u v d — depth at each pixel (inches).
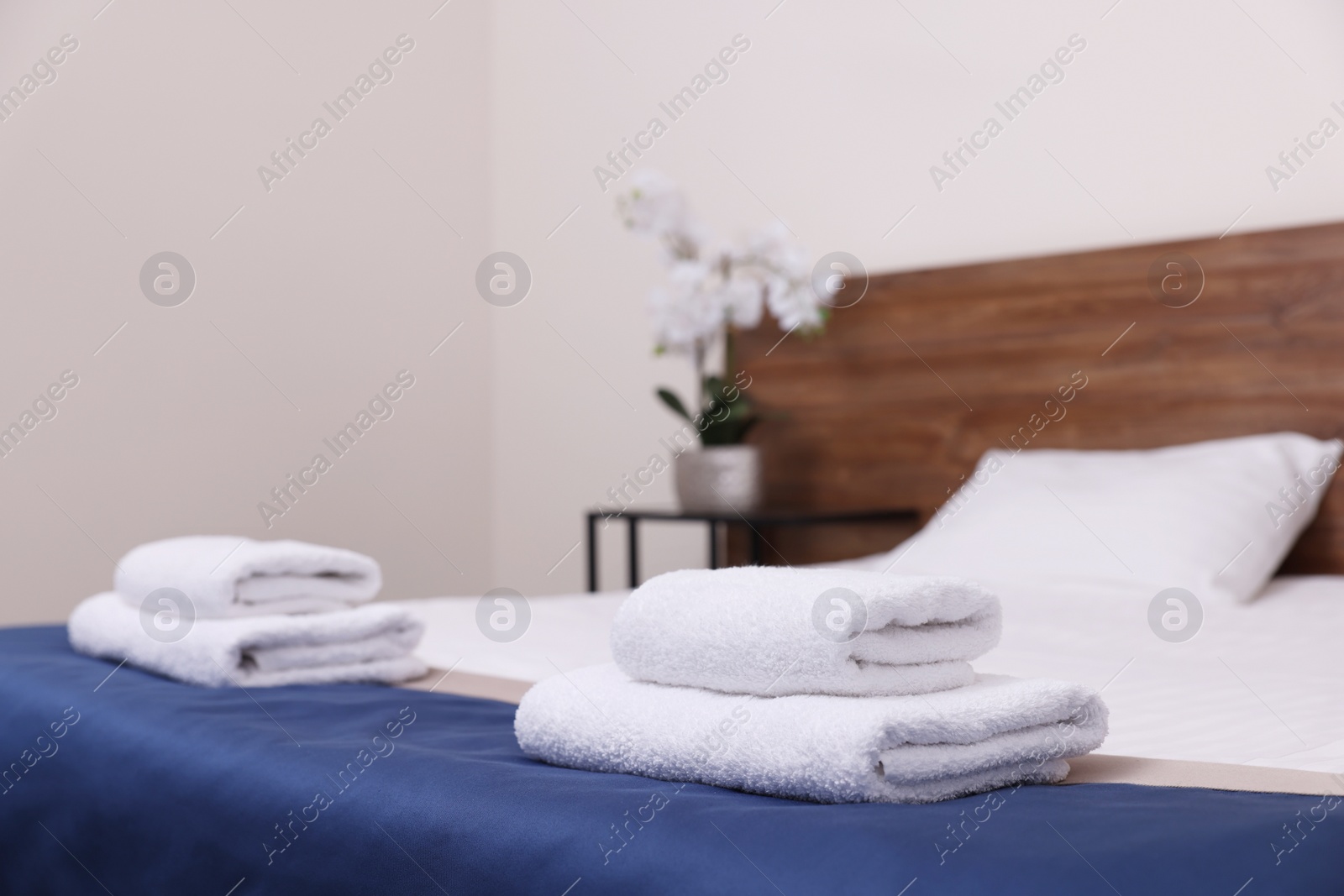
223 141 129.0
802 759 32.8
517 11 151.6
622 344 141.9
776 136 128.4
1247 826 29.5
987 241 113.6
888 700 34.4
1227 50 100.0
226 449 128.6
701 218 134.7
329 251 137.9
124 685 55.3
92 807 47.4
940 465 114.7
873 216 121.3
